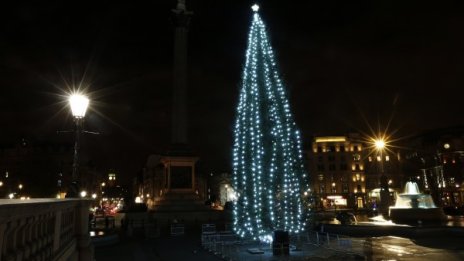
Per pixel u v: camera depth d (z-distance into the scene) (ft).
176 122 155.63
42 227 21.15
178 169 150.51
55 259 23.59
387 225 100.73
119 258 69.10
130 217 147.33
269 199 75.10
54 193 296.10
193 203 147.64
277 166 76.18
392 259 61.26
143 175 446.19
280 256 64.54
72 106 53.06
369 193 335.47
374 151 360.48
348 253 66.80
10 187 331.57
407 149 359.05
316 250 70.59
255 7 86.12
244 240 82.58
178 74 159.33
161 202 147.23
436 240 84.43
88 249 37.73
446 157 308.19
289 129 78.59
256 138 77.61
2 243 12.87
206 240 89.92
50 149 344.28
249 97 82.74
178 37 163.02
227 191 414.41
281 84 81.82
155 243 92.68
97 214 292.81
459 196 294.87
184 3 166.61
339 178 354.13
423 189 331.77
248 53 84.89
